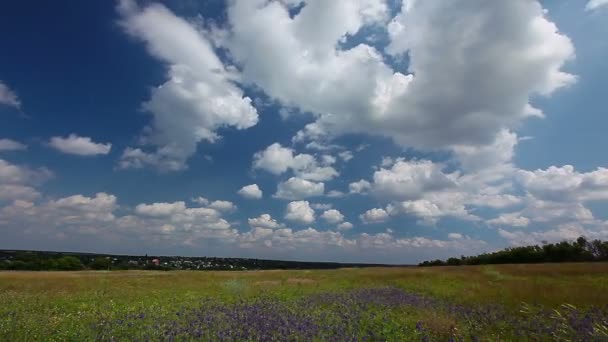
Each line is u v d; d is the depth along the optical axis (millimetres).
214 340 8789
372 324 10453
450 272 34375
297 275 37594
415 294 18953
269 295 18688
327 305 14836
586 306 12852
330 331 9461
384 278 31141
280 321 10516
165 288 23406
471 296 16984
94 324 10133
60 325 10523
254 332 9328
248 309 12898
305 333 9133
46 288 22859
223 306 13680
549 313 11555
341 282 28016
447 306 13867
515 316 11375
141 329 9703
